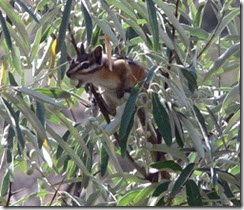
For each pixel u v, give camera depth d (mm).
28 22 8383
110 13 7730
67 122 7906
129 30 8672
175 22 8008
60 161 8844
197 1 10102
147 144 8172
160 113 7617
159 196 7836
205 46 8805
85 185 8141
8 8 7609
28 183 11977
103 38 9125
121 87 8492
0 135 8445
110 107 8523
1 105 7781
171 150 8156
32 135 7922
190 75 7996
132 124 7594
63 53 8211
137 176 8922
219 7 9094
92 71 8391
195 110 7863
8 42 7258
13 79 8109
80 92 9102
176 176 8344
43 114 7695
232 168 8461
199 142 7750
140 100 7863
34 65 8727
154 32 7605
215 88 9125
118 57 8719
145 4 8227
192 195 7648
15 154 8375
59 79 8477
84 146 7934
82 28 8688
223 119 8992
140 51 8859
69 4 7402
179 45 9156
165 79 7824
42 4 8469
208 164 8047
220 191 7949
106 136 7852
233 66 9078
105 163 8234
